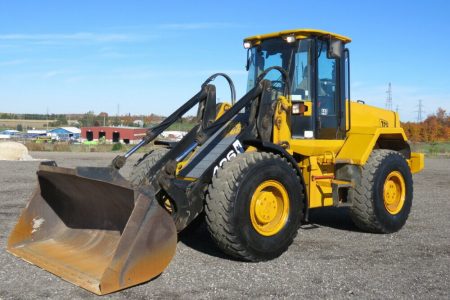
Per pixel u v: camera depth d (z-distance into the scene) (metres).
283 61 5.99
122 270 3.75
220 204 4.51
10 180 11.74
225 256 5.00
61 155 24.22
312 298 3.84
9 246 4.83
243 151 5.20
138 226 3.85
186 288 4.01
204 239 5.77
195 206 4.68
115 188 4.08
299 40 5.93
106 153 27.39
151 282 4.14
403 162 6.55
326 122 6.17
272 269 4.58
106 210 4.61
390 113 7.73
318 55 6.03
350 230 6.53
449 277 4.43
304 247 5.50
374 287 4.12
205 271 4.47
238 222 4.54
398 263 4.88
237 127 5.52
